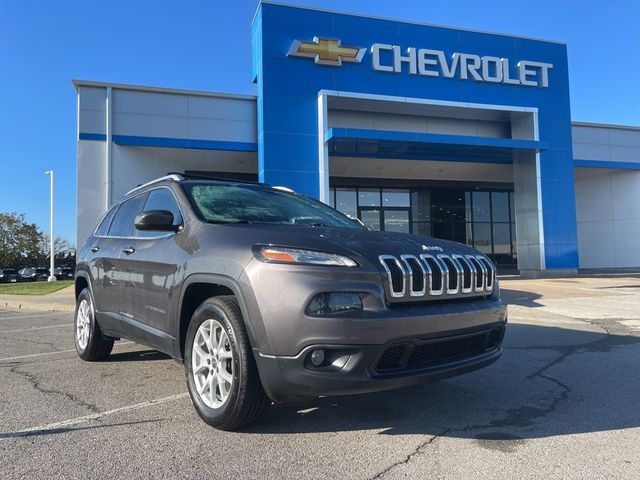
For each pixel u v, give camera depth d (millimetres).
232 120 18844
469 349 3846
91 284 5910
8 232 67625
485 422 3967
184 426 3896
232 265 3588
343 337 3193
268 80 17750
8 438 3691
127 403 4520
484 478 3010
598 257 27281
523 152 20516
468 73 20125
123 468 3162
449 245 4172
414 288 3508
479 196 27797
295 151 17797
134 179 18109
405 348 3389
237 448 3457
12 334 8906
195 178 4965
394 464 3205
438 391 4816
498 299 4176
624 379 5266
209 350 3855
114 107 17875
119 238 5488
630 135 24859
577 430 3785
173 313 4184
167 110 18312
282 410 4230
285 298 3281
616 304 11352
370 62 18828
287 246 3490
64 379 5406
